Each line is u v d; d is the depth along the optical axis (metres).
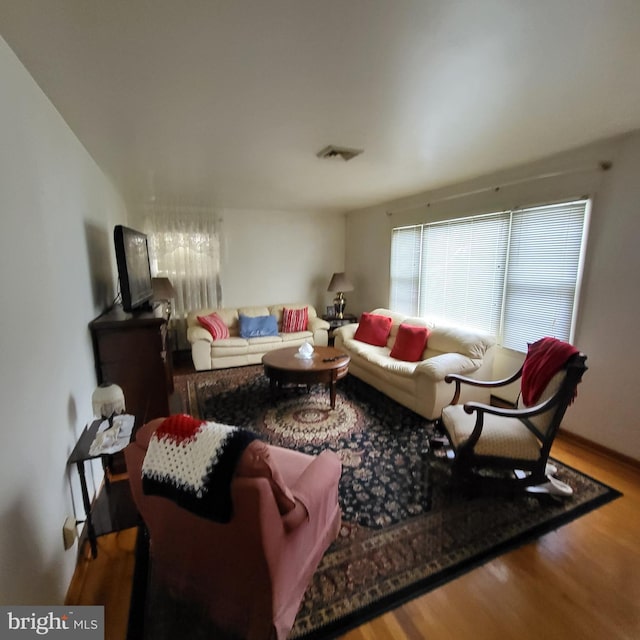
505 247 3.11
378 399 3.41
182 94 1.65
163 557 1.36
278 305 5.21
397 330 4.01
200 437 1.02
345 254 5.87
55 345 1.48
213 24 1.14
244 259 5.22
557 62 1.40
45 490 1.28
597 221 2.43
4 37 1.16
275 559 1.09
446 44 1.27
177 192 3.96
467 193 3.45
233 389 3.68
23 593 1.07
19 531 1.06
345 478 2.17
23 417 1.13
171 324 4.88
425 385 2.88
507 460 1.92
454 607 1.35
